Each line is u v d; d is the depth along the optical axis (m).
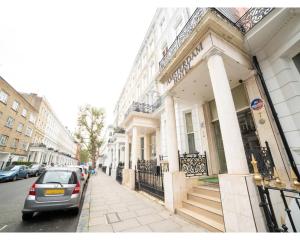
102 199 6.70
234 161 3.05
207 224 3.42
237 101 5.79
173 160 5.21
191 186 5.18
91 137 25.77
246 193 2.69
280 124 4.14
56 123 47.38
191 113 8.30
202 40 4.32
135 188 9.06
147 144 14.37
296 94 3.89
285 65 4.19
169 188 5.01
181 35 5.61
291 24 3.88
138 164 9.22
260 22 4.12
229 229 2.89
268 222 2.49
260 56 4.80
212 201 4.00
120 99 28.70
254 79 4.93
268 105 4.52
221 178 3.21
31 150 28.94
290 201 3.42
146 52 15.71
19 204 6.09
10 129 22.64
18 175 14.48
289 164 3.88
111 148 27.48
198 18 4.92
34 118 30.41
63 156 52.81
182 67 5.20
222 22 4.08
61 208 4.34
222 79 3.66
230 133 3.22
